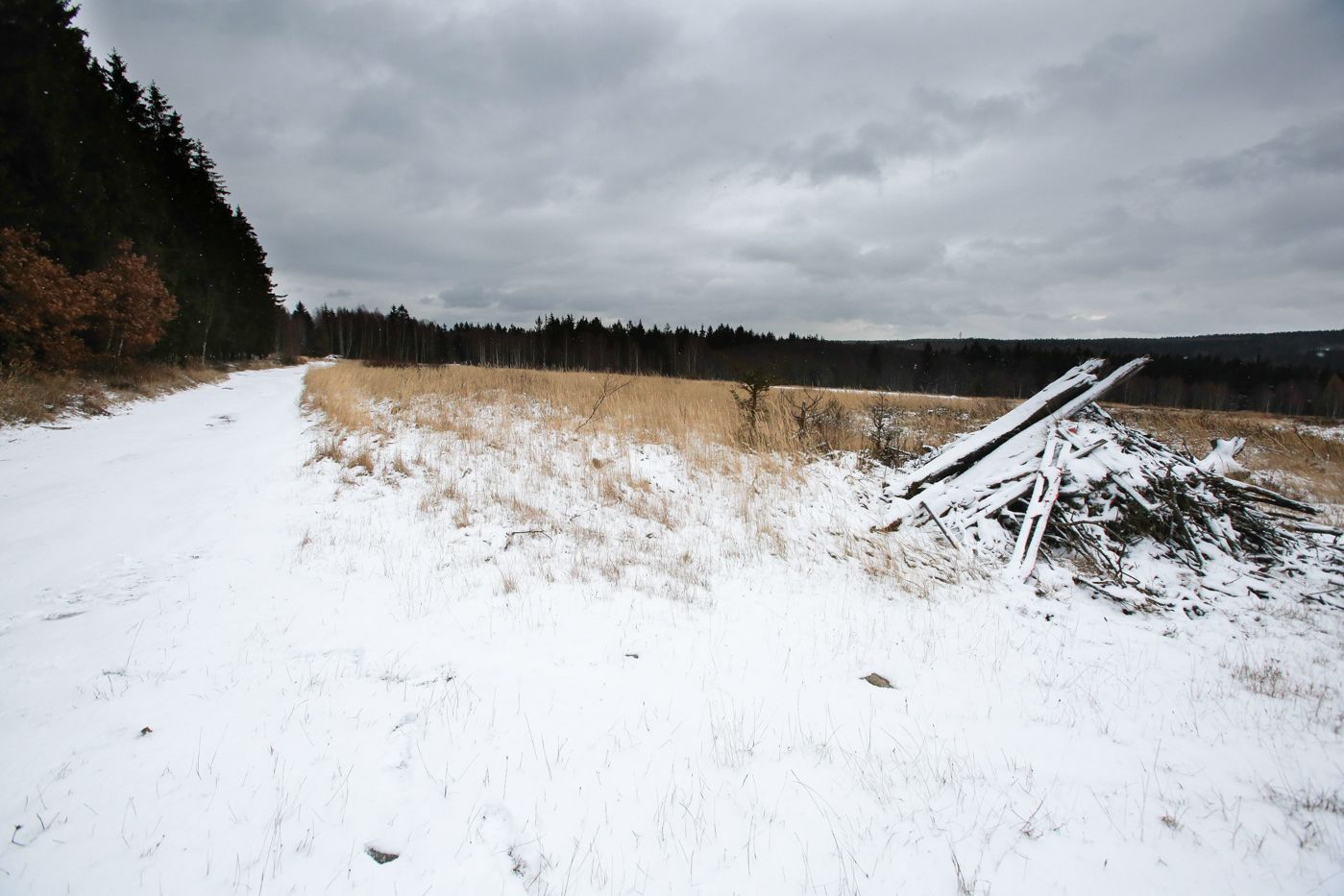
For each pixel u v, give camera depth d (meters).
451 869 2.72
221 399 21.53
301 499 8.28
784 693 4.73
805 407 13.45
